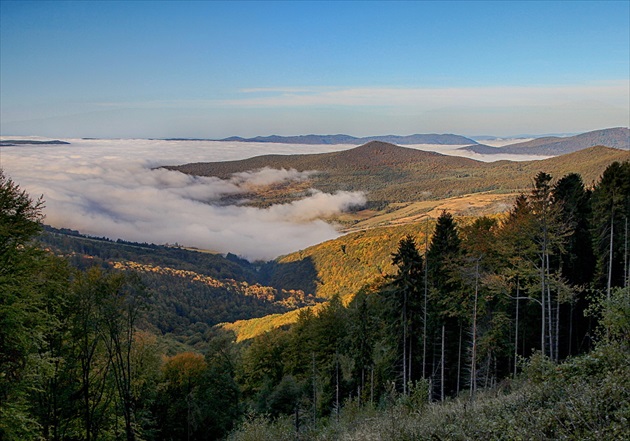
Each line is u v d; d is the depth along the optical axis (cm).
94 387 2470
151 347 3219
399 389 3181
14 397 1750
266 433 2038
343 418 2427
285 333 5481
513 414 974
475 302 2672
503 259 3044
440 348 3297
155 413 3800
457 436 1000
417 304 3083
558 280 2728
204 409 3869
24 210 1939
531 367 1335
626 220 2981
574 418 805
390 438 1204
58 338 2198
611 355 1062
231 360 4428
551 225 2561
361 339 3544
